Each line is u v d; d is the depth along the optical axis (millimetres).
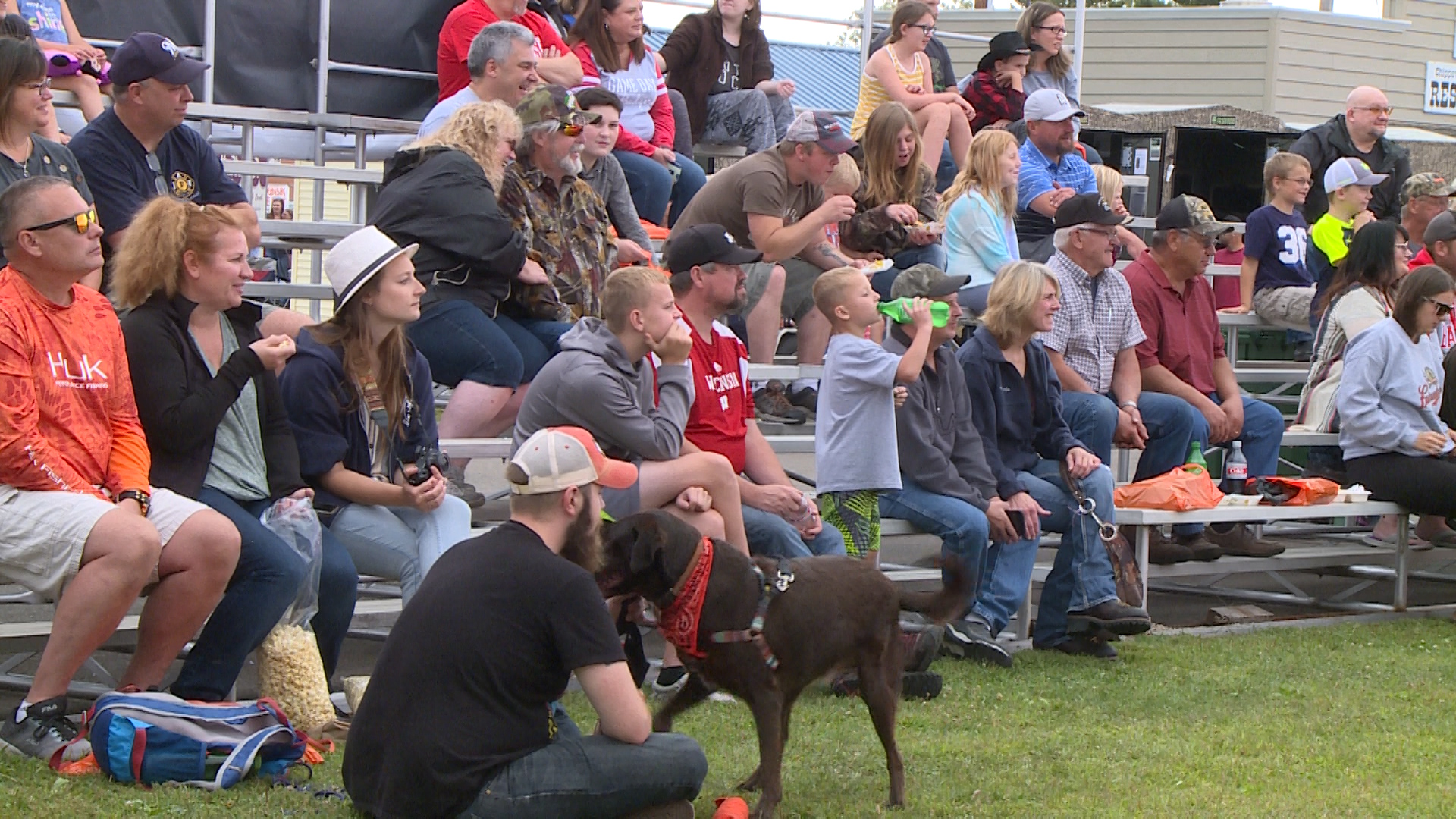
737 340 8695
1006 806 6281
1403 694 8734
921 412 9180
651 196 12258
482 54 10367
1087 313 10914
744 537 7750
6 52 7504
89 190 8133
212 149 9156
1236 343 14578
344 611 7148
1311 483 11219
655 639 9438
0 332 6113
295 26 12039
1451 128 28703
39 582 6137
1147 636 10297
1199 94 26938
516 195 9438
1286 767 7066
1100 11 27422
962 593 6543
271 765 6051
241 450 6941
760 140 14086
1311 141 15742
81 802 5523
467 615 5207
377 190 12656
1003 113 14719
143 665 6367
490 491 11266
